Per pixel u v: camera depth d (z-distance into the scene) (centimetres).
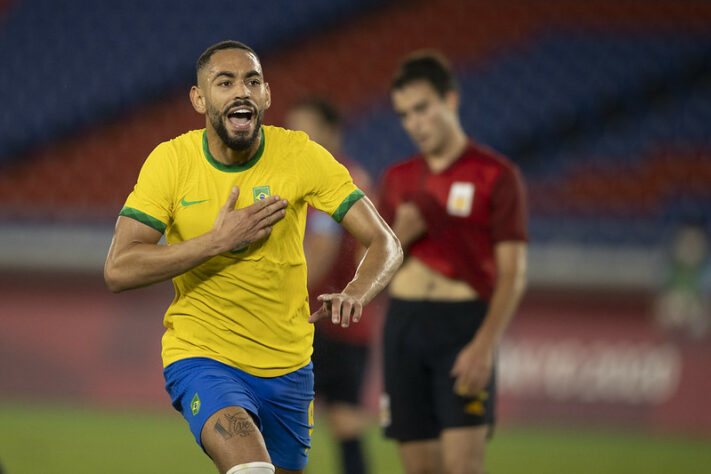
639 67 5319
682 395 3161
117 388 3431
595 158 4862
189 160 1149
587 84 5278
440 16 5688
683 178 4722
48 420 3030
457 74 5394
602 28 5512
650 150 4878
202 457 2511
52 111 5328
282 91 5441
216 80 1103
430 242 1648
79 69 5528
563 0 5656
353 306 1083
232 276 1162
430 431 1662
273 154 1169
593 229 4325
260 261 1156
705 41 5409
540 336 3303
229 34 5697
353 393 1967
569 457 2619
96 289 3597
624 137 4975
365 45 5631
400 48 5594
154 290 3534
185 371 1180
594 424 3162
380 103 5316
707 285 3275
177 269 1089
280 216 1104
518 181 1631
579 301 3341
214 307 1183
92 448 2602
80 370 3478
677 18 5522
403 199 1688
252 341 1195
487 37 5569
